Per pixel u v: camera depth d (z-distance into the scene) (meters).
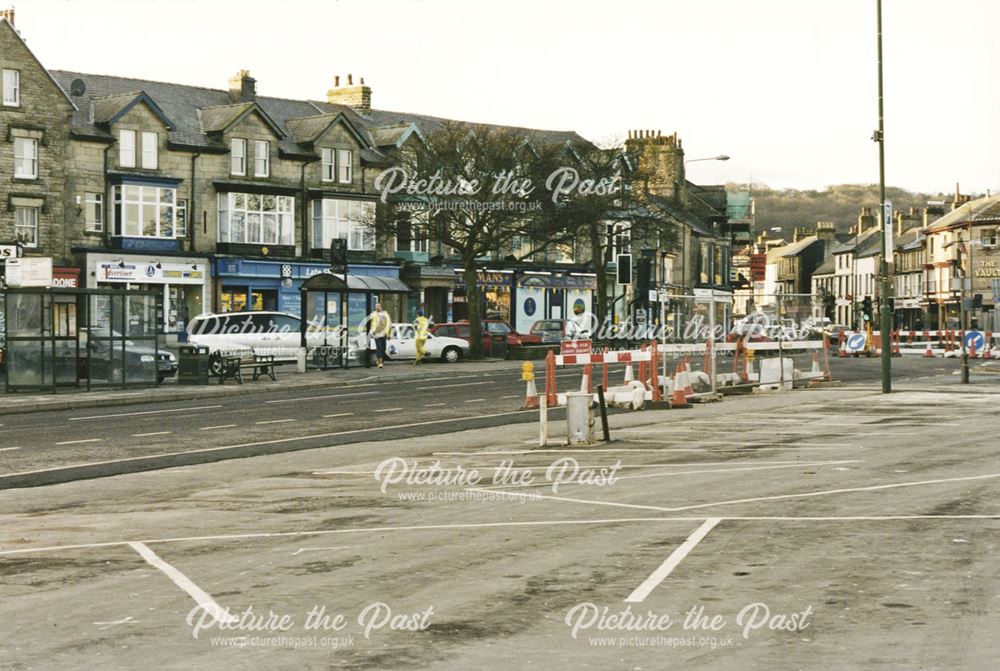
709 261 92.69
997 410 25.03
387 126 66.25
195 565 9.60
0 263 36.28
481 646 6.93
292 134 61.72
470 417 24.45
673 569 9.03
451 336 52.25
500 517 11.84
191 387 33.03
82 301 31.84
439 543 10.40
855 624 7.36
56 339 31.30
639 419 23.28
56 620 7.76
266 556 9.95
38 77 50.66
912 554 9.55
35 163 50.59
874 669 6.40
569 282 73.94
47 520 12.41
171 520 12.20
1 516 12.78
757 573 8.88
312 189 60.62
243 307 57.75
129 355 32.56
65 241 51.56
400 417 24.55
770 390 31.86
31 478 15.96
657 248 76.38
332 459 17.59
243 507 13.03
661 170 86.50
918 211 133.62
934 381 36.44
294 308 59.62
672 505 12.38
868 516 11.46
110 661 6.71
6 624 7.67
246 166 58.16
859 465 15.66
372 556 9.83
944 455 16.77
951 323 79.12
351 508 12.75
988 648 6.78
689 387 27.59
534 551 9.91
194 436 21.17
